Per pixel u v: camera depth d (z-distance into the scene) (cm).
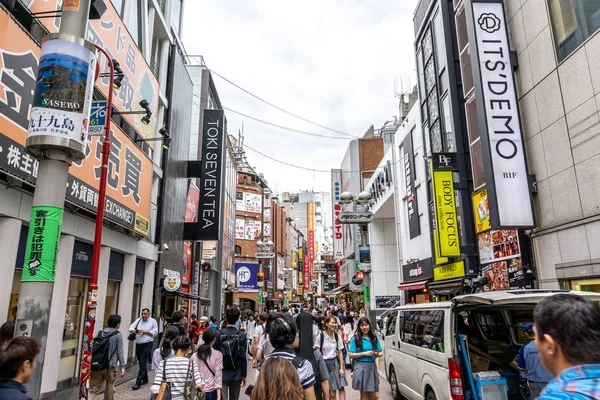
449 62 1530
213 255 2572
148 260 1517
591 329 143
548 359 155
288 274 6297
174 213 1806
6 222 704
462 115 1477
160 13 1638
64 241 891
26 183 695
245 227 4600
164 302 1859
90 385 670
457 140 1452
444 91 1596
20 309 445
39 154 484
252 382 1066
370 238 2853
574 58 852
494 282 1154
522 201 964
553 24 923
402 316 818
